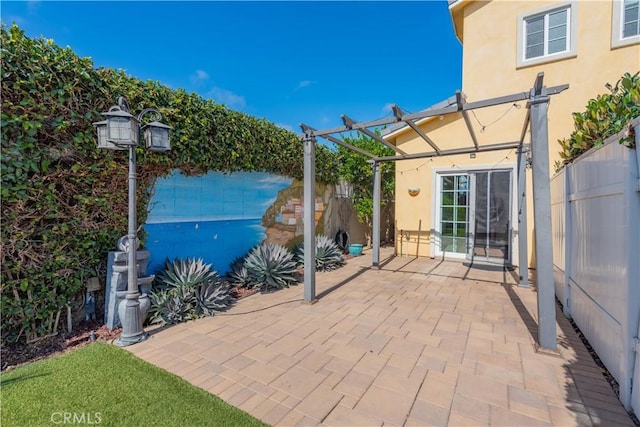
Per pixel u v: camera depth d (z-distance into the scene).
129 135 3.07
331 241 7.80
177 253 4.96
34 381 2.45
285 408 2.19
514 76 7.04
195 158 4.80
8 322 2.99
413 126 4.20
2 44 2.82
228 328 3.67
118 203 3.86
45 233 3.19
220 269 5.75
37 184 3.12
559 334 3.46
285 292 5.25
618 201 2.38
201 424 1.99
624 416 2.09
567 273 3.97
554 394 2.35
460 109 3.52
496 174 7.32
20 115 2.95
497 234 7.35
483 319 3.94
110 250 3.81
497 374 2.64
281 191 7.26
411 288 5.44
